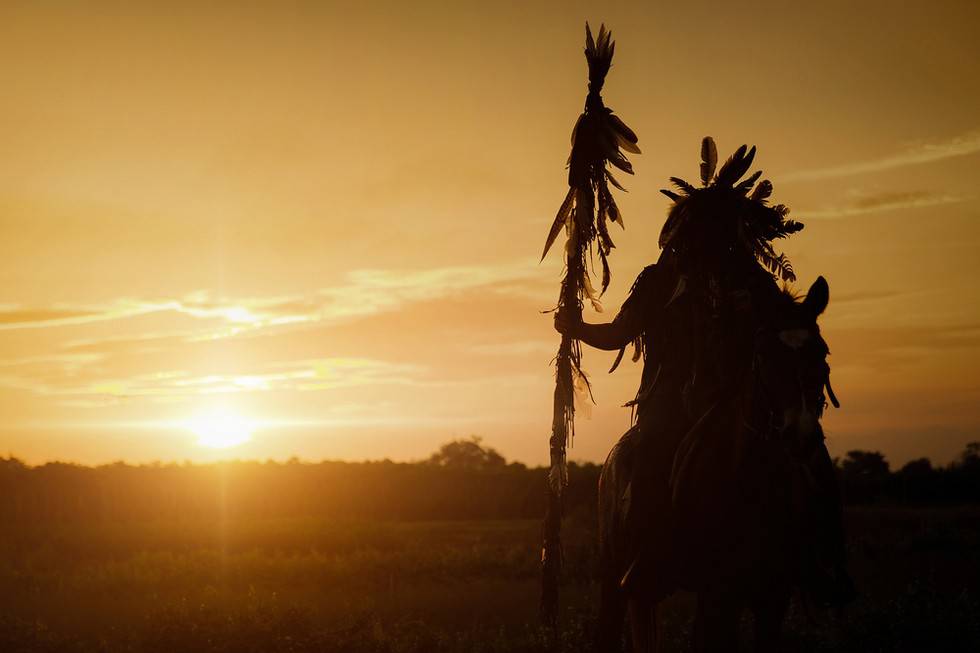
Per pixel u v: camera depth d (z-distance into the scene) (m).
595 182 7.51
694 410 6.46
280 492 60.28
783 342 5.79
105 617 15.84
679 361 6.60
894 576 18.31
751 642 10.21
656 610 6.54
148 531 34.06
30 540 32.75
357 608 15.83
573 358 7.47
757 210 6.50
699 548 6.14
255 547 30.34
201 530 34.19
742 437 6.05
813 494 5.99
